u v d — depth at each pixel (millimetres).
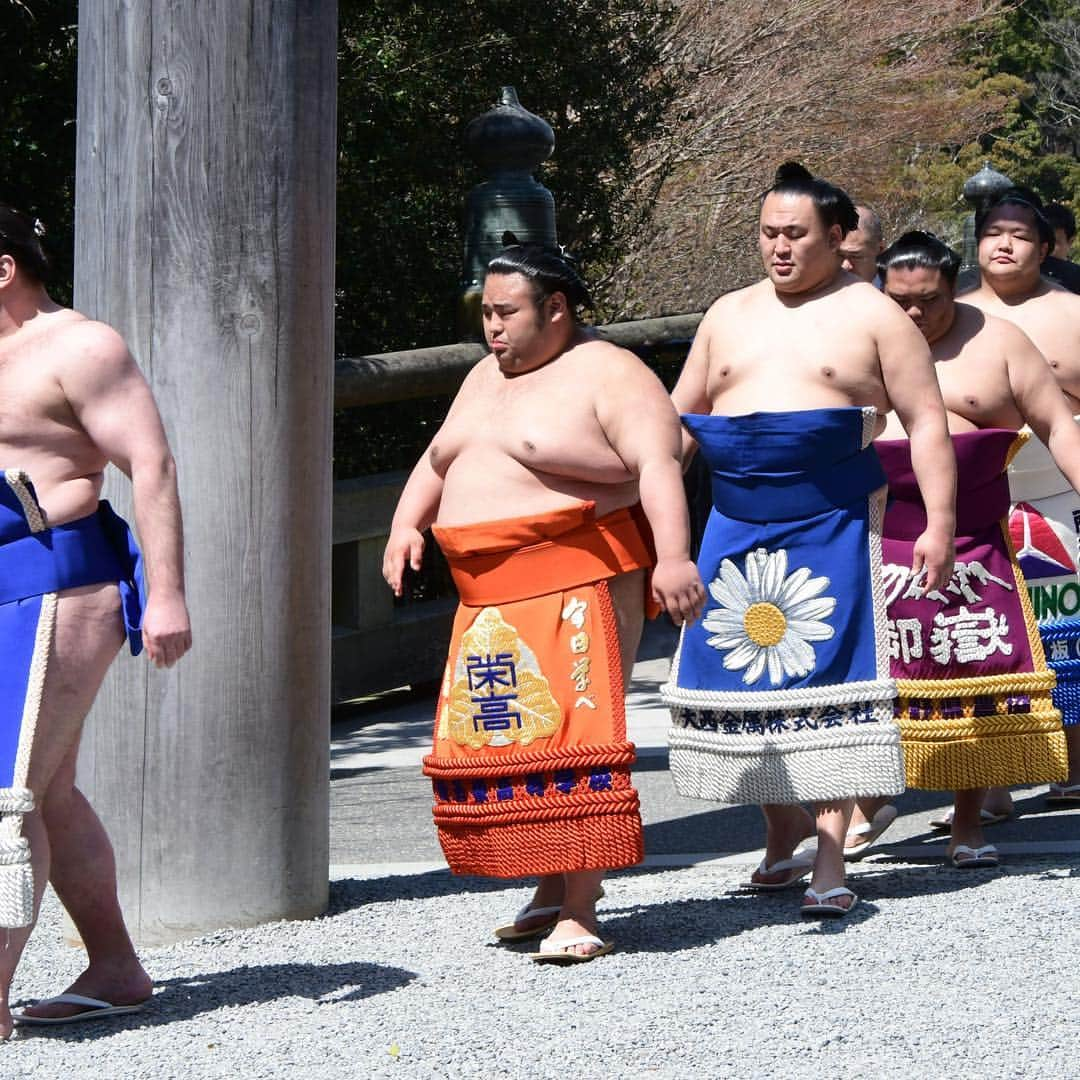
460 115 20609
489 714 7062
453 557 7148
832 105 37312
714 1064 5762
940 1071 5625
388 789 11289
